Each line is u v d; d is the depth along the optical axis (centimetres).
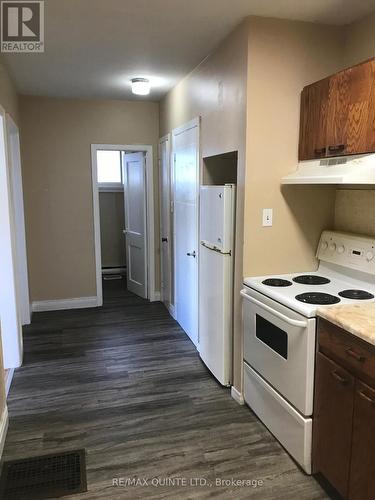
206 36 264
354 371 168
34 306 480
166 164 449
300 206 259
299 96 246
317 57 246
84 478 205
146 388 296
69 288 489
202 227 312
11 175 340
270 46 237
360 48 237
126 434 241
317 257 267
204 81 312
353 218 250
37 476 206
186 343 380
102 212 656
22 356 346
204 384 302
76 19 237
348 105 203
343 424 176
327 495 193
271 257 258
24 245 421
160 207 498
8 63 320
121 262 677
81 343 381
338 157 214
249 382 260
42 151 458
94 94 440
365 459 163
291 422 213
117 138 480
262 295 231
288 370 210
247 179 245
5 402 252
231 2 214
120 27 250
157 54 301
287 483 201
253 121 240
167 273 475
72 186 473
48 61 317
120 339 391
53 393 290
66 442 234
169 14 229
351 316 177
